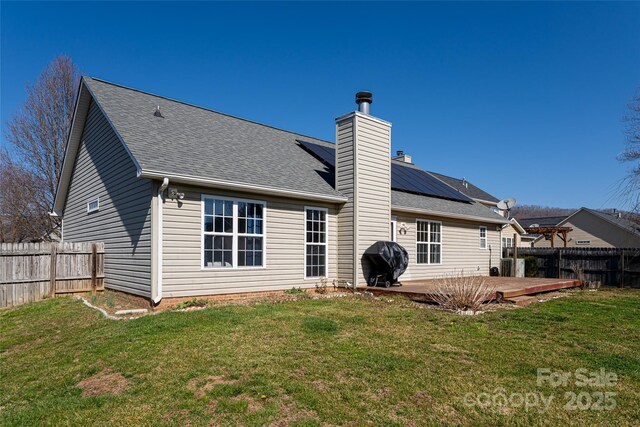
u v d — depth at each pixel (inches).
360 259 422.6
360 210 426.0
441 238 582.2
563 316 296.7
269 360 184.2
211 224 340.2
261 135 508.4
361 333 233.5
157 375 169.5
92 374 179.5
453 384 157.8
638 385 157.6
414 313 295.9
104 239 423.8
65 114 943.7
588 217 1275.8
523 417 131.6
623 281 585.9
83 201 495.8
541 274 692.7
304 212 410.6
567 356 193.6
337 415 132.8
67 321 295.4
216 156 376.8
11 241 895.7
